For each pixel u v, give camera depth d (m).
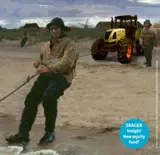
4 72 11.12
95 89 8.25
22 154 3.91
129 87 8.53
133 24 16.55
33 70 11.73
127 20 16.64
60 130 4.94
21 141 4.29
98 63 14.27
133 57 16.53
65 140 4.48
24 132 4.29
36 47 25.47
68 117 5.65
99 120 5.46
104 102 6.82
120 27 16.58
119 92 7.88
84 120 5.46
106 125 5.16
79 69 12.17
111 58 16.55
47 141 4.23
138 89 8.27
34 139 4.52
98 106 6.46
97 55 15.47
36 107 4.36
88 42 27.02
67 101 6.89
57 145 4.27
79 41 27.31
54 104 4.14
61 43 4.26
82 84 8.91
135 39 15.81
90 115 5.78
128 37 15.68
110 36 14.95
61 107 6.37
